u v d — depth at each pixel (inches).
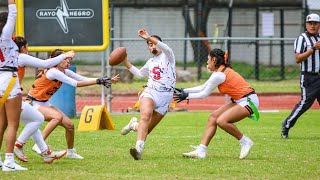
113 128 1343.5
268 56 2960.1
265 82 2464.3
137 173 826.2
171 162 914.1
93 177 790.5
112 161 923.4
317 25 1225.4
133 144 1115.3
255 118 947.3
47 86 959.6
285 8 2691.9
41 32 1477.6
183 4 2802.7
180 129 1359.5
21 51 896.3
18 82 818.8
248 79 2534.5
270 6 2701.8
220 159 950.4
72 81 935.0
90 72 2412.6
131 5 2849.4
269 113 1715.1
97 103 1924.2
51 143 1138.0
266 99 2116.1
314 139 1213.7
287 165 899.4
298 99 2114.9
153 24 2965.1
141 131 930.1
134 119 981.8
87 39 1475.1
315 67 1222.9
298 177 810.8
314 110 1828.2
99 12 1472.7
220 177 804.0
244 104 939.3
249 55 2942.9
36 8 1473.9
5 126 848.9
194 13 2832.2
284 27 2965.1
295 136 1259.8
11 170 828.6
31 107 870.4
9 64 805.2
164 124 1455.5
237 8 2751.0
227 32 2694.4
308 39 1225.4
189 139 1191.6
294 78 2502.5
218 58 945.5
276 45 2704.2
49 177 788.0
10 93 808.9
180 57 2967.5
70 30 1473.9
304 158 968.9
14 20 799.7
